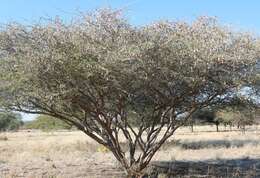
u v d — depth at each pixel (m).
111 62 13.09
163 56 13.66
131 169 16.80
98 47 13.36
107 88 14.21
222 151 33.00
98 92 14.59
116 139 16.73
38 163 24.70
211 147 36.56
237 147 36.44
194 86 14.84
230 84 14.84
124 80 13.81
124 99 15.21
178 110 17.03
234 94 15.79
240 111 17.77
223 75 14.52
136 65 13.39
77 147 36.59
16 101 14.91
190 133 68.56
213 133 67.19
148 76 13.83
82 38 13.66
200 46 13.72
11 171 21.08
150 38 13.90
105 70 13.13
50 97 13.98
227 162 25.97
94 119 16.81
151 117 16.72
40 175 19.97
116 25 13.98
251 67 14.49
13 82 13.74
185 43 13.78
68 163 24.66
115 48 13.56
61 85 13.76
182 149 34.56
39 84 13.98
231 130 79.25
